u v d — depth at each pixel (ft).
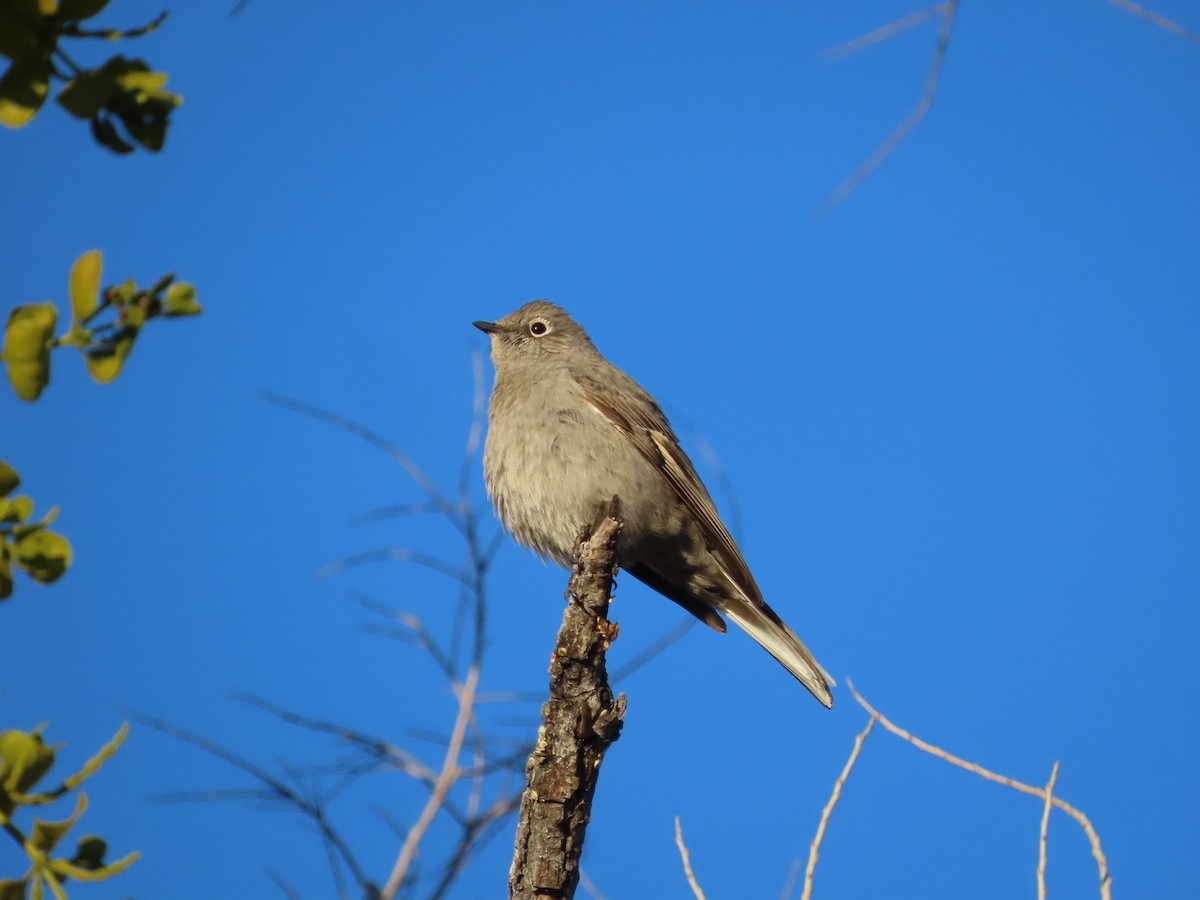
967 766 28.94
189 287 16.92
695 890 29.76
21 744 17.02
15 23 15.70
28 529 17.12
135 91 16.46
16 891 16.85
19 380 15.84
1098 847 26.50
